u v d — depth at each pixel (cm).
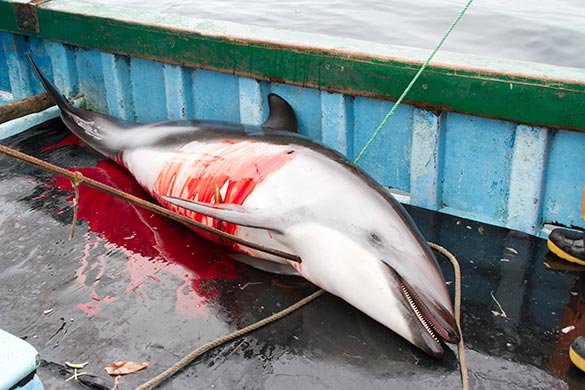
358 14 934
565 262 373
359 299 327
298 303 341
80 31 521
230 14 909
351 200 338
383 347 316
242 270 373
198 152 407
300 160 364
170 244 398
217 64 470
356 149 454
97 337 321
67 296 350
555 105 362
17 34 564
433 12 956
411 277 312
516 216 402
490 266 373
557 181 390
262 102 472
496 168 404
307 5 973
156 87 523
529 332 323
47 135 534
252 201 363
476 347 315
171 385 294
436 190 424
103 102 560
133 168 452
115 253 388
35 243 397
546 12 978
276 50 441
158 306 344
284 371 302
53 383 292
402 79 403
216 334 325
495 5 1010
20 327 327
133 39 498
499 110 380
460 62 391
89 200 443
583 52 822
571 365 303
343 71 421
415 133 415
